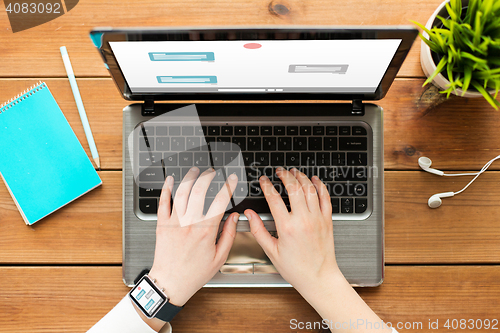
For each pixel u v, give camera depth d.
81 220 0.58
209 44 0.42
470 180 0.59
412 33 0.40
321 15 0.60
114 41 0.41
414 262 0.58
